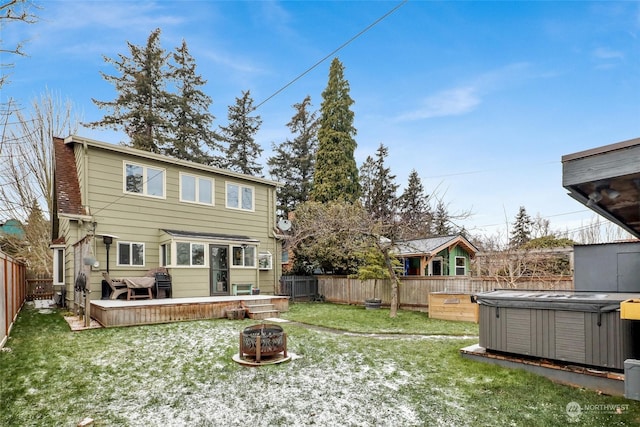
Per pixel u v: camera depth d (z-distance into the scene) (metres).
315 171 23.00
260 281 14.07
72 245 10.09
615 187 3.38
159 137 20.50
